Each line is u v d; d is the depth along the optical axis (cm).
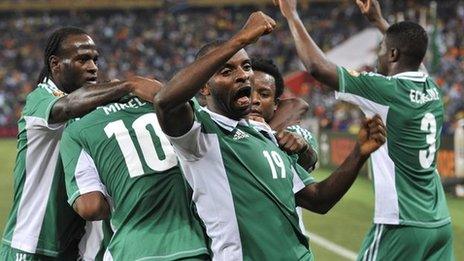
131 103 840
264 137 798
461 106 4684
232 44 692
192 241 761
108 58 8256
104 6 9088
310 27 8312
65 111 840
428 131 1045
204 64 688
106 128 827
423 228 1031
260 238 745
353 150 816
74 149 841
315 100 5472
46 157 918
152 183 784
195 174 745
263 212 750
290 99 1005
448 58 6119
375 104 1020
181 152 738
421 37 1061
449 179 2727
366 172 3394
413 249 1036
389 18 6844
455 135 2834
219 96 748
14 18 9225
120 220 798
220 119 760
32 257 938
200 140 734
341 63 4631
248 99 756
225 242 742
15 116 7044
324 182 828
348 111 4934
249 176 751
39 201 932
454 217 2422
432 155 1055
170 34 8625
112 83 806
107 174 816
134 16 9075
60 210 935
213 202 744
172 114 702
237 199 745
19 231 944
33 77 7856
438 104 1070
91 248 953
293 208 777
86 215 816
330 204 833
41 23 8956
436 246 1052
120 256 774
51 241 939
